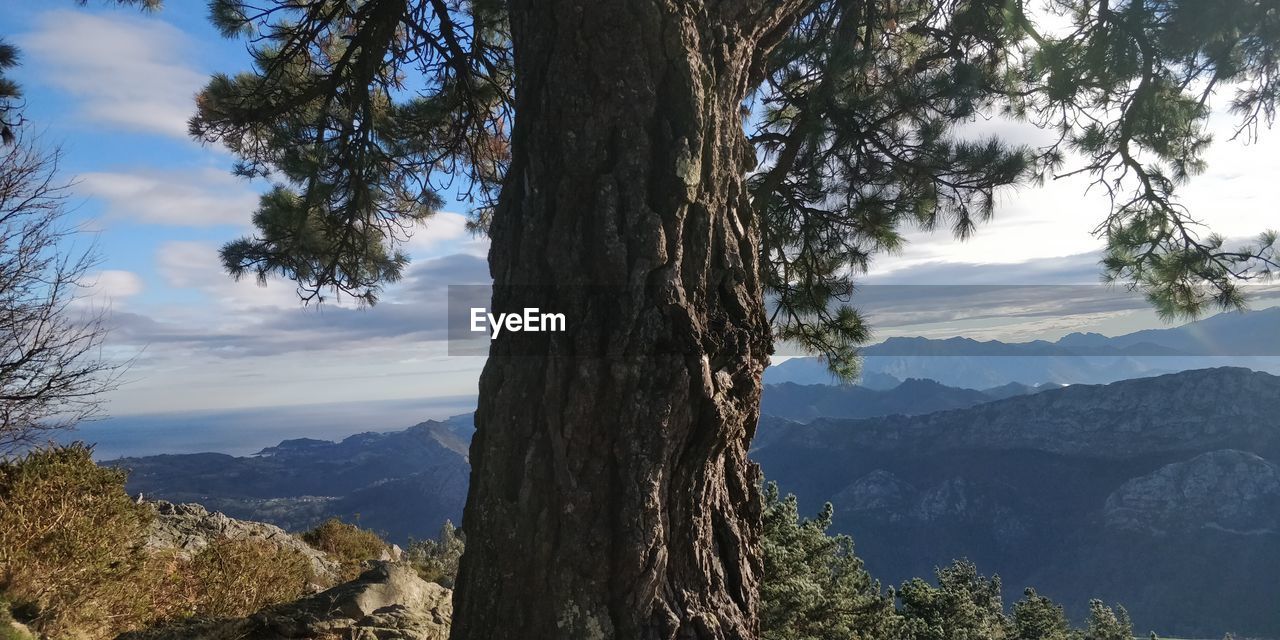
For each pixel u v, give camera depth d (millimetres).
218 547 7496
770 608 9992
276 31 6449
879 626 13492
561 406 2852
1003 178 5906
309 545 12133
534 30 3176
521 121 3203
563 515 2809
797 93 6648
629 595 2760
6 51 6559
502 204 3264
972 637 26641
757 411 3314
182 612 6195
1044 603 39281
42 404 6375
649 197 2975
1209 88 6594
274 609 5355
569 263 2949
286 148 6676
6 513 4906
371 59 6184
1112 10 6273
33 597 4797
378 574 6109
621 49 2988
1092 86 6715
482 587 2955
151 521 6781
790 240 7512
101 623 5250
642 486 2789
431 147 7516
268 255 6984
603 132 2988
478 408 3133
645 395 2830
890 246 7098
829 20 5812
